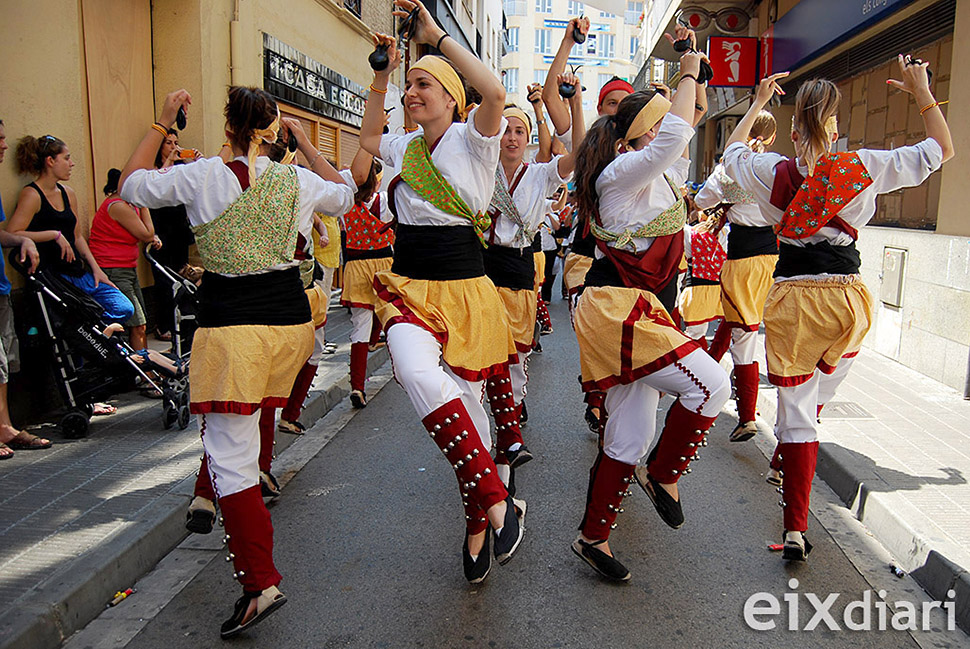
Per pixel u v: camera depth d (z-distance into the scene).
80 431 5.00
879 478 4.27
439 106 3.11
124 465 4.50
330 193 3.32
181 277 5.73
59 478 4.27
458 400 2.97
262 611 2.92
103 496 4.01
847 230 3.47
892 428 5.24
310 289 4.86
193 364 3.00
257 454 3.04
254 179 2.98
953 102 6.59
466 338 3.17
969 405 5.84
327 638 2.99
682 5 14.38
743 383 5.25
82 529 3.60
